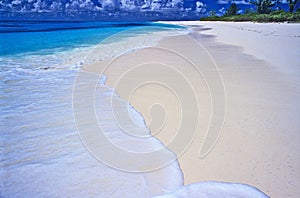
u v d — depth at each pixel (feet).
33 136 8.38
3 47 32.76
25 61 21.83
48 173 6.52
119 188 5.98
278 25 84.12
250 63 18.47
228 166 6.71
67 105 11.07
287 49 25.59
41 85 14.02
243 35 46.60
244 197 5.62
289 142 7.70
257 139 7.93
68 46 33.27
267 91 12.16
